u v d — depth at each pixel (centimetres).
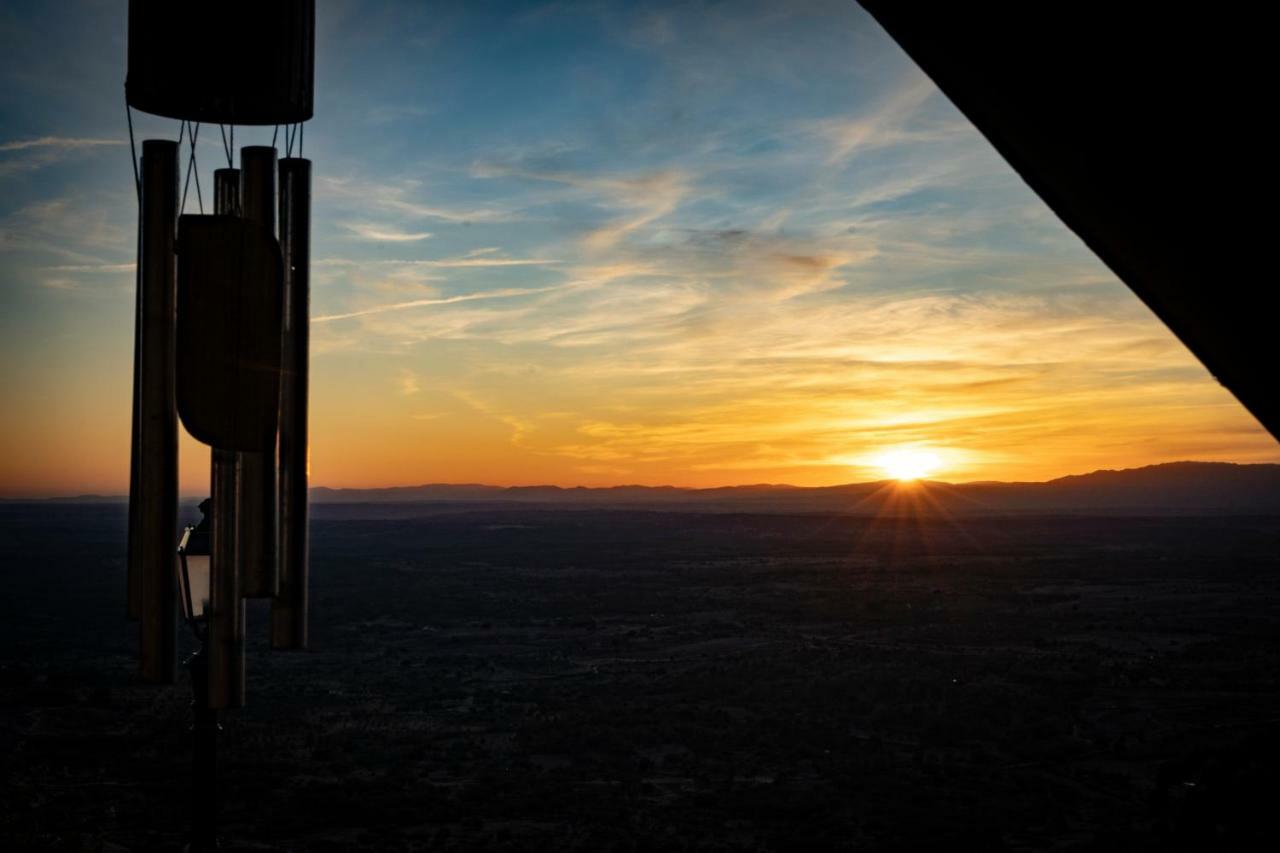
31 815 1984
